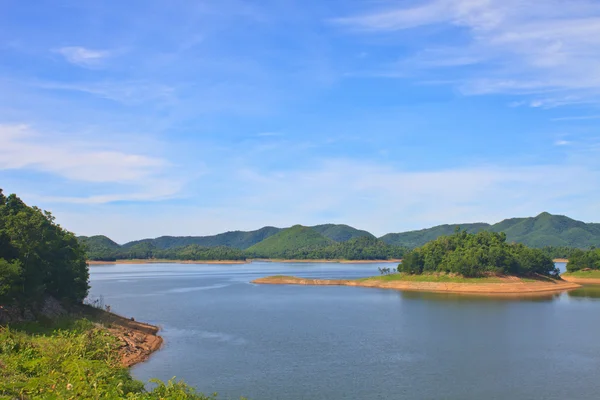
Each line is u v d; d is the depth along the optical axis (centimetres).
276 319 9619
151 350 6625
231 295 14875
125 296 14362
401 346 6931
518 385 5078
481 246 18925
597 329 8319
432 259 18612
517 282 17150
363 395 4747
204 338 7581
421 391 4878
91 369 3556
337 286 18825
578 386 5056
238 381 5184
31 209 8912
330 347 6875
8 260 6862
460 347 6856
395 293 15725
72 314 7681
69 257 9188
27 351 4322
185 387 3656
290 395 4738
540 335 7750
